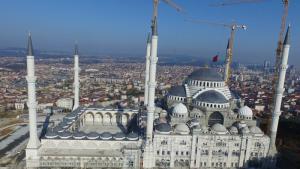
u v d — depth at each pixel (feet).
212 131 478.18
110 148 474.49
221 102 535.60
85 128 647.56
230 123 537.24
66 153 453.17
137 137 483.10
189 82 609.01
